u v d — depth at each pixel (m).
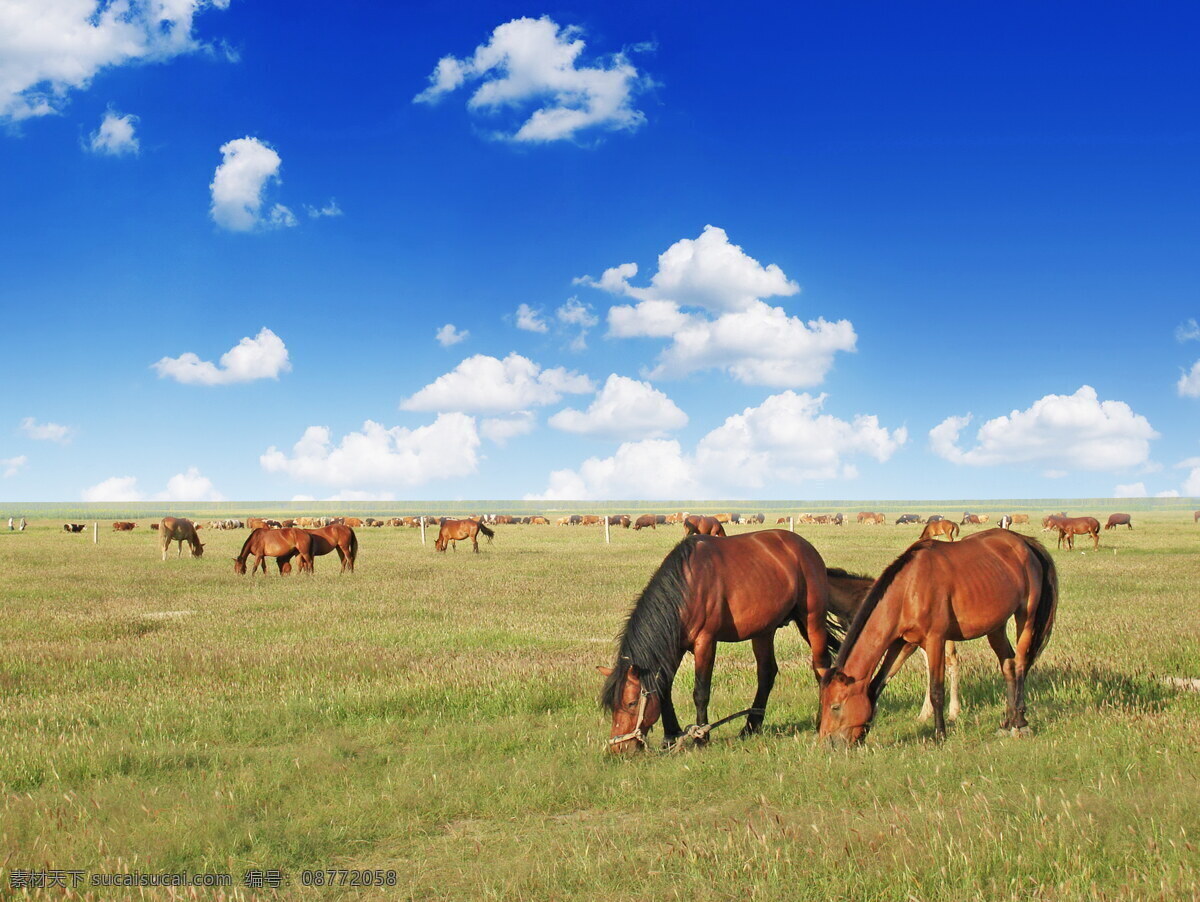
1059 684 8.91
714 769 6.33
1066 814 4.75
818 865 4.37
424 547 40.25
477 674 9.75
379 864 4.85
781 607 7.69
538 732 7.54
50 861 4.62
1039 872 4.18
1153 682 8.79
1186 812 4.79
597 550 35.53
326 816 5.53
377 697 8.66
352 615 15.59
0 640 12.70
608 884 4.33
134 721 7.87
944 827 4.68
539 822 5.49
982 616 7.20
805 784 5.87
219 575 23.97
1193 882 3.87
